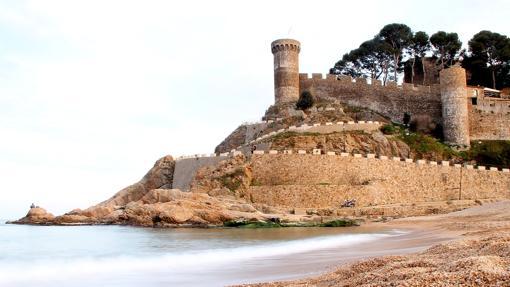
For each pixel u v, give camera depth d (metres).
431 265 15.52
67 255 30.64
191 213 56.25
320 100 101.50
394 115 95.81
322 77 103.38
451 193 69.44
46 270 23.84
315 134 80.56
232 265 23.45
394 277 13.91
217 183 65.06
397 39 120.56
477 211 52.03
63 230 58.78
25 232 56.53
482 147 84.75
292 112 96.50
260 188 63.59
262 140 82.69
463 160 81.06
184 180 78.88
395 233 38.94
